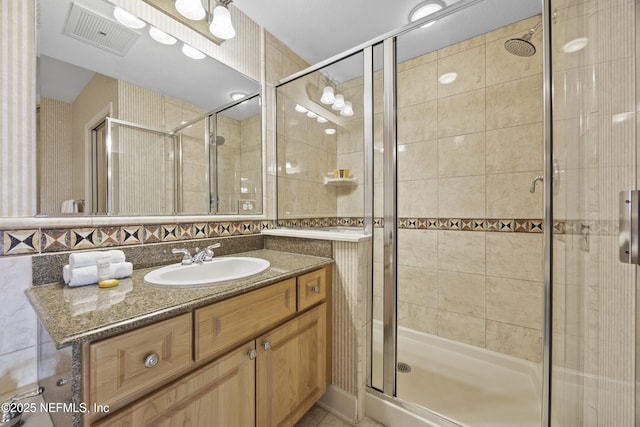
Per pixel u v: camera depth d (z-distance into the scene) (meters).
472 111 1.72
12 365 0.78
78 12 0.96
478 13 1.49
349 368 1.28
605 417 0.60
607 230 0.58
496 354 1.66
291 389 1.07
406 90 1.94
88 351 0.53
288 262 1.24
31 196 0.84
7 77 0.80
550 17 0.96
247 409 0.88
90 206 0.98
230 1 1.28
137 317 0.60
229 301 0.81
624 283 0.52
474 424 1.21
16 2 0.82
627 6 0.50
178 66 1.27
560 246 0.90
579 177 0.74
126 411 0.59
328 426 1.23
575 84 0.76
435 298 1.87
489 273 1.69
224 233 1.45
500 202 1.65
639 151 0.46
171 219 1.21
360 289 1.27
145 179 1.14
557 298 0.92
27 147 0.84
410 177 1.95
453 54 1.76
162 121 1.21
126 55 1.09
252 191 1.63
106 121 1.03
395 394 1.28
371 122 1.40
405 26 1.28
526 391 1.43
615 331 0.55
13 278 0.79
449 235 1.82
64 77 0.92
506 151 1.62
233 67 1.52
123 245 1.05
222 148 1.47
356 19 1.60
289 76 1.73
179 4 1.13
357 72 1.50
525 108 1.56
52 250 0.87
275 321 0.98
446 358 1.76
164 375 0.65
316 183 1.64
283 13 1.57
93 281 0.85
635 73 0.47
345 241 1.29
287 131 1.78
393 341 1.31
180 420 0.70
